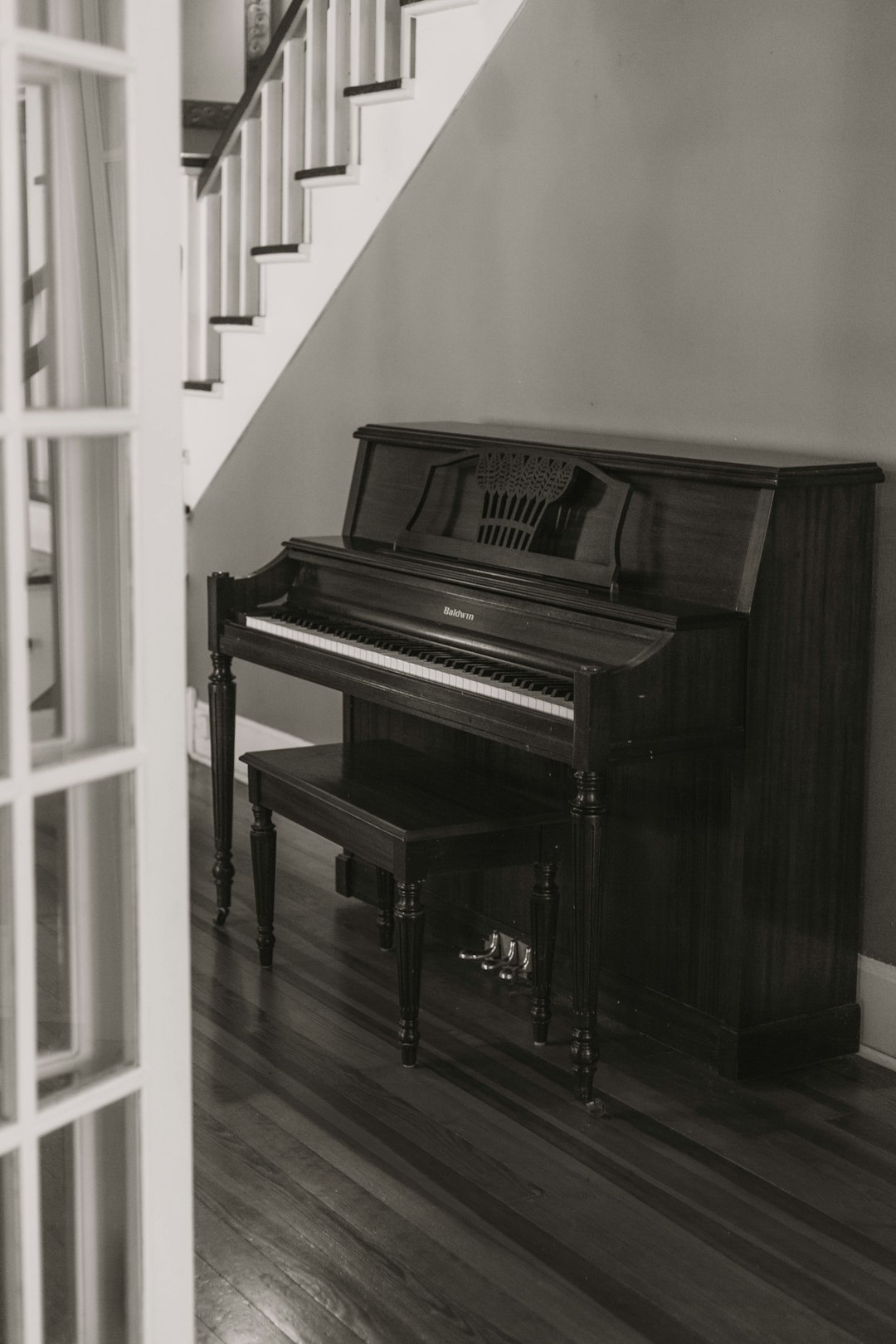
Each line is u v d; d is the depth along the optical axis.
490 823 3.28
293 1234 2.62
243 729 5.66
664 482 3.36
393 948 4.03
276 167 5.30
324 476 5.09
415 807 3.37
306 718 5.34
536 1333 2.35
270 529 5.41
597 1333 2.36
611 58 3.81
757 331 3.54
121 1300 1.75
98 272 1.55
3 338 1.45
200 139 6.87
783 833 3.25
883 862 3.37
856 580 3.28
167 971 1.72
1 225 1.43
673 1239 2.64
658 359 3.81
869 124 3.24
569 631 3.30
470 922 4.03
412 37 4.47
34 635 1.53
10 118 1.43
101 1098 1.66
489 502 3.70
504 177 4.19
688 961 3.39
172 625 1.67
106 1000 1.68
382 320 4.73
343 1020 3.55
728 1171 2.88
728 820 3.24
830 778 3.31
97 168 1.54
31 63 1.45
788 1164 2.91
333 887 4.54
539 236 4.10
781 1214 2.73
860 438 3.33
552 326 4.11
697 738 3.08
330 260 4.90
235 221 5.52
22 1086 1.56
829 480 3.16
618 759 2.98
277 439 5.30
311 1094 3.16
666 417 3.81
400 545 3.96
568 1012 3.65
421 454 4.11
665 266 3.75
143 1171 1.73
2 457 1.46
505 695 3.16
